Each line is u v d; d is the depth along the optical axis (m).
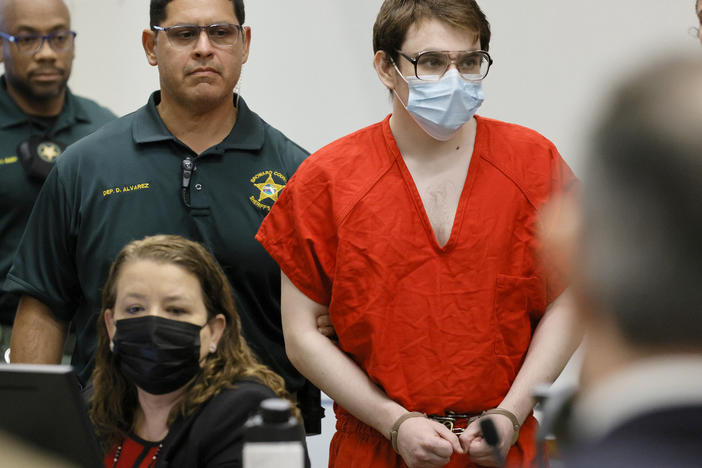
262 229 3.98
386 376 3.62
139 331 3.15
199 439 3.04
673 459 1.04
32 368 2.35
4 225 5.43
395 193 3.77
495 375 3.62
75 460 2.39
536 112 6.13
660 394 1.05
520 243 3.72
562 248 1.16
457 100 3.70
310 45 6.61
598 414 1.09
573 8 6.04
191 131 4.45
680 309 1.05
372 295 3.66
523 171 3.81
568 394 1.22
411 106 3.75
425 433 3.44
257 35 6.65
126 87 7.05
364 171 3.85
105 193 4.34
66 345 5.30
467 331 3.62
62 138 5.74
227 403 3.09
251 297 4.34
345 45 6.58
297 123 6.67
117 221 4.32
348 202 3.78
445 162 3.83
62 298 4.48
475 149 3.85
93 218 4.34
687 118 1.04
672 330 1.07
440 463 3.41
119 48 7.05
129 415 3.29
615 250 1.08
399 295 3.66
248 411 3.07
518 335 3.68
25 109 5.70
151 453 3.17
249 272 4.32
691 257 1.04
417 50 3.74
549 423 1.22
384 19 3.87
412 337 3.62
